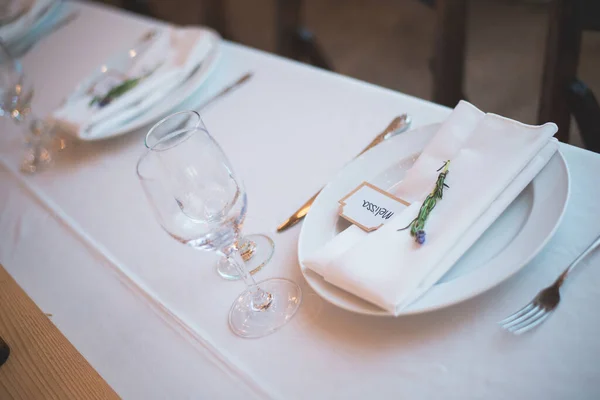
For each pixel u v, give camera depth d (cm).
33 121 123
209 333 66
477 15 257
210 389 60
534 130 66
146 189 61
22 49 159
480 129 70
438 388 54
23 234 92
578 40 106
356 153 86
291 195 83
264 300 67
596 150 112
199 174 65
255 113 103
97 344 69
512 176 63
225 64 121
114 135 104
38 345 69
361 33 274
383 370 57
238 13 317
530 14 249
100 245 84
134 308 73
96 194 96
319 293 61
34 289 80
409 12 280
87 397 61
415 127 86
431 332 58
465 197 63
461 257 61
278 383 58
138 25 146
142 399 62
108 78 122
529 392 51
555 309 56
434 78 136
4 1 167
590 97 109
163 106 109
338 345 60
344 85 102
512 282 60
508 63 222
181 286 73
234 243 66
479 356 55
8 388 65
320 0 312
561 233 63
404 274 57
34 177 105
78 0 177
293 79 108
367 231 66
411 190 69
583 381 50
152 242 82
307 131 94
